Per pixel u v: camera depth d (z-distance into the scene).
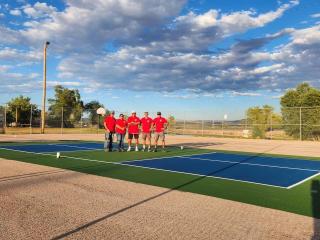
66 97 66.75
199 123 42.91
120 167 12.08
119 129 18.14
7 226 5.45
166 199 7.44
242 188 8.91
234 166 13.31
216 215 6.30
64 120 44.31
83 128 44.12
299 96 41.34
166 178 10.09
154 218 6.03
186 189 8.59
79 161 13.43
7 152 16.47
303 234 5.39
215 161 14.83
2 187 8.28
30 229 5.32
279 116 35.69
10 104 53.97
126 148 20.31
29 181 9.08
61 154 15.91
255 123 37.38
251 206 7.03
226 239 5.09
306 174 11.69
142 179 9.84
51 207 6.57
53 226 5.49
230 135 39.94
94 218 5.95
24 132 38.09
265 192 8.47
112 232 5.28
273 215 6.40
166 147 22.23
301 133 33.28
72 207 6.60
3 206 6.58
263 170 12.41
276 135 35.47
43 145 21.16
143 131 19.11
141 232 5.31
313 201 7.57
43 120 37.03
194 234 5.27
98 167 11.91
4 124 36.28
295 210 6.81
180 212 6.45
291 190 8.79
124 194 7.80
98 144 22.67
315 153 20.17
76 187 8.42
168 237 5.12
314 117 32.84
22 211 6.28
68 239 4.95
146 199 7.38
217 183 9.52
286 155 18.66
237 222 5.91
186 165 13.16
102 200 7.19
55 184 8.74
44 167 11.60
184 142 28.23
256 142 30.56
